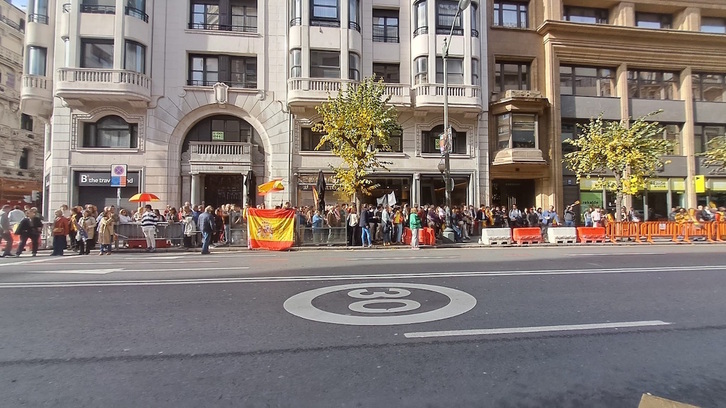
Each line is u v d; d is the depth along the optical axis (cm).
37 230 1320
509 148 2231
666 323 479
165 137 2019
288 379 325
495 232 1694
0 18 3650
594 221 1881
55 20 2030
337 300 579
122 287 670
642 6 2483
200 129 2117
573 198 2316
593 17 2495
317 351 386
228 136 2136
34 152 3897
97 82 1872
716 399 295
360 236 1627
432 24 2188
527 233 1731
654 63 2450
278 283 704
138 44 1964
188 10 2092
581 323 477
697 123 2514
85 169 1944
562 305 557
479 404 285
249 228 1517
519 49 2356
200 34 2086
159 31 2039
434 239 1653
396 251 1423
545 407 281
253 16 2186
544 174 2284
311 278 754
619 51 2398
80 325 465
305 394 300
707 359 371
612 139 1972
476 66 2223
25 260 1135
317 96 2061
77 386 313
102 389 308
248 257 1197
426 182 2233
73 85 1861
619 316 507
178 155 2047
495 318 493
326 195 2147
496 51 2334
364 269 880
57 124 1939
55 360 364
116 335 431
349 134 1731
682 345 407
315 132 2162
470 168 2230
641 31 2383
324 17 2138
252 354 379
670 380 327
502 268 897
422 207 1906
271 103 2128
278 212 1517
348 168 1925
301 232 1571
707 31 2577
